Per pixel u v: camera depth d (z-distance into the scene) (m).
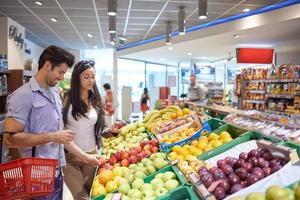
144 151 2.85
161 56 13.48
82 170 2.77
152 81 17.59
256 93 8.50
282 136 2.29
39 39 11.79
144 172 2.40
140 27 9.35
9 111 2.09
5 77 6.53
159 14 7.70
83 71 2.76
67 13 7.67
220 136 2.71
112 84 14.59
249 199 1.34
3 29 7.18
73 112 2.76
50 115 2.20
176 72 18.78
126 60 15.48
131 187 2.19
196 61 15.14
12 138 2.04
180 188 1.83
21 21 8.59
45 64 2.14
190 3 6.65
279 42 8.89
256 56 9.12
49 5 6.91
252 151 1.88
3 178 1.74
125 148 3.27
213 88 12.15
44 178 1.83
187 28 9.25
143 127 4.07
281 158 1.74
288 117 3.52
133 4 6.77
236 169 1.78
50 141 2.08
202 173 1.82
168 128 3.49
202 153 2.42
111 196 2.03
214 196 1.57
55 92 2.34
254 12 7.07
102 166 2.67
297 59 10.52
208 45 9.90
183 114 4.10
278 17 6.43
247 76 8.97
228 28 7.78
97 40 12.01
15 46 7.72
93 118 2.86
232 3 6.58
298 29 7.11
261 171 1.66
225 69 16.52
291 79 6.78
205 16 5.29
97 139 3.00
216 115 4.50
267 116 3.64
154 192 1.96
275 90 7.46
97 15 7.86
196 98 8.82
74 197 2.69
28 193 1.77
